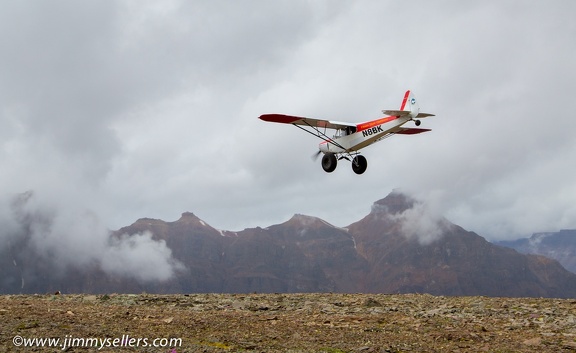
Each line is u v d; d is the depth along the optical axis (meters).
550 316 16.38
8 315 14.47
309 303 18.58
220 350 11.76
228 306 17.86
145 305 18.30
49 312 15.32
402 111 26.38
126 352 11.34
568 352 12.16
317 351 11.88
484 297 20.61
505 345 12.76
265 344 12.45
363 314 16.67
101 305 18.02
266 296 20.61
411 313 16.86
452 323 15.34
